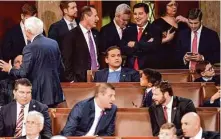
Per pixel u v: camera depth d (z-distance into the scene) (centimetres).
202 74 2012
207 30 2181
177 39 2191
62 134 1702
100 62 2141
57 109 1748
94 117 1725
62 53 2038
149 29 2116
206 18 2484
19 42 2153
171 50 2194
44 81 1780
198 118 1675
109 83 1825
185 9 2497
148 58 2120
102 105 1722
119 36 2167
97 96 1723
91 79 2014
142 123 1747
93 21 2067
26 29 1788
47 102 1780
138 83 1883
